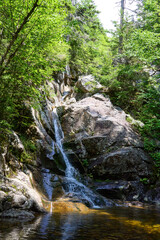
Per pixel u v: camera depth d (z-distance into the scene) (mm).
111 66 17031
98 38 19281
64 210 5699
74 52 17312
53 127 11023
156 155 10680
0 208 4523
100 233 3719
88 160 10422
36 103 8539
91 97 14031
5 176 5578
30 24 6289
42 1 5797
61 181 7773
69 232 3688
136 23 17672
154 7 13531
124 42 17109
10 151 6602
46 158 8352
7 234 3340
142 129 12234
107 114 12367
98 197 7629
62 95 15266
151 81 15062
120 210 6438
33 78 6551
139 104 15703
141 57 12281
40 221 4371
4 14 5910
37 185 6793
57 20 6645
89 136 11016
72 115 12164
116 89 15742
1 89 6160
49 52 8328
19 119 8781
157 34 11367
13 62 6105
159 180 9875
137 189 9016
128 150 9984
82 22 19266
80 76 16703
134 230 4000
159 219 5168
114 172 9594
